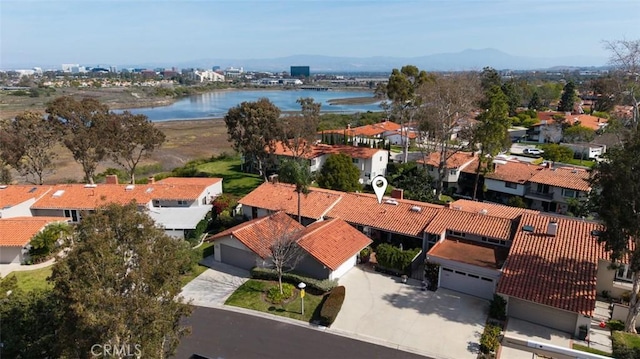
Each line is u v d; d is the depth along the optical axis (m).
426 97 62.28
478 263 31.97
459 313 29.72
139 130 55.12
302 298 29.27
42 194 47.62
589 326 26.48
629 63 46.66
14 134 52.88
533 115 124.25
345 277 34.88
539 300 27.36
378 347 26.03
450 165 62.09
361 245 36.72
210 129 126.06
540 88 160.25
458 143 74.62
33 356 20.42
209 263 37.56
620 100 50.31
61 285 16.12
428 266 33.38
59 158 82.81
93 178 62.12
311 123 58.72
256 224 38.09
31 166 61.28
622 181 25.30
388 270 35.72
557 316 27.67
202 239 43.31
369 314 29.50
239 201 46.31
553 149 77.44
